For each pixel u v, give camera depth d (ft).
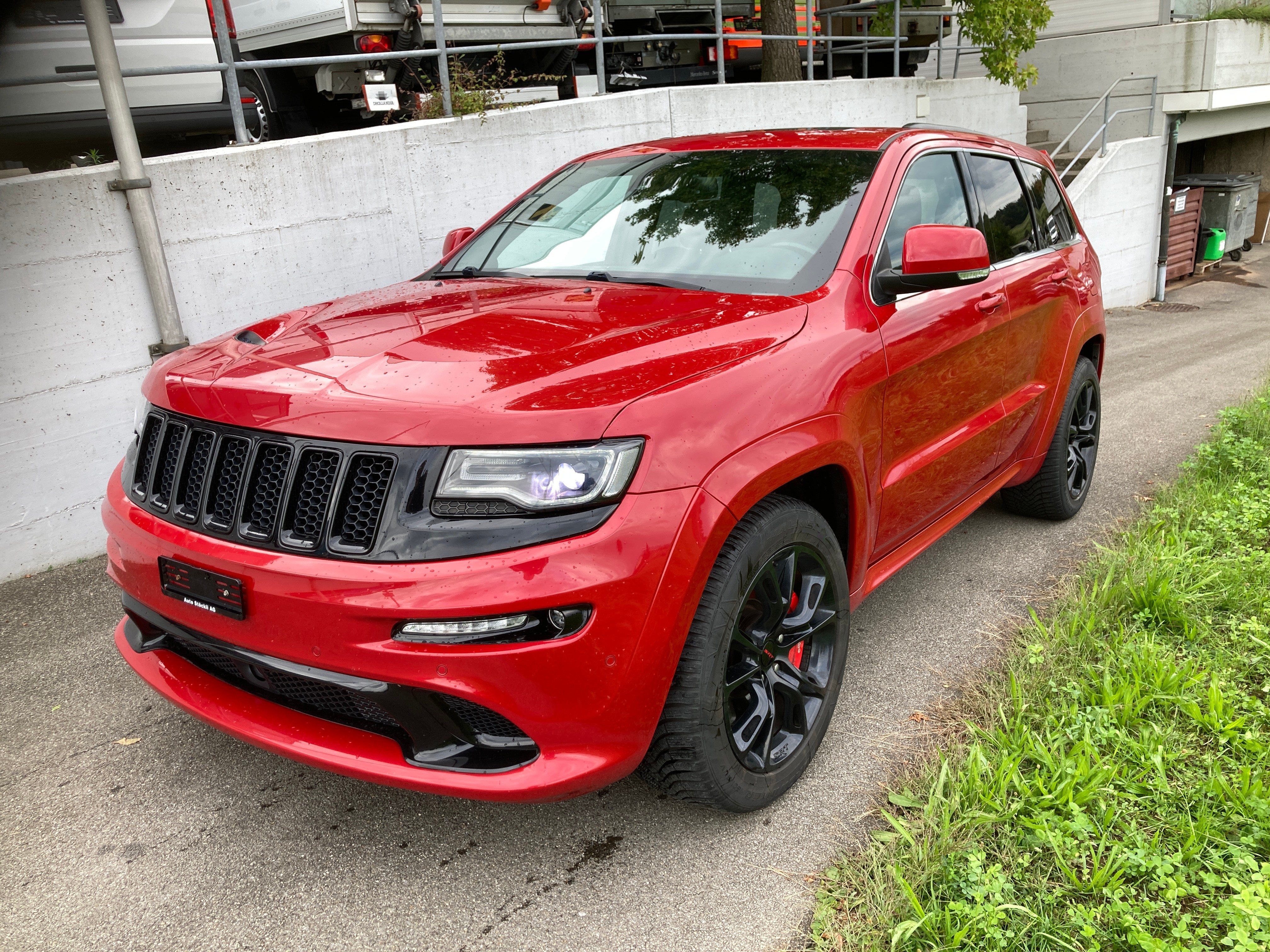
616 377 6.98
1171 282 51.88
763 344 7.93
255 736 7.20
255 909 7.29
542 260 10.75
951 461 10.83
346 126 25.96
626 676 6.60
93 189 14.70
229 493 7.12
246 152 16.94
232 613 6.88
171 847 8.03
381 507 6.45
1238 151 64.80
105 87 14.61
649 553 6.57
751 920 7.07
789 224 9.85
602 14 27.50
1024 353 12.64
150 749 9.53
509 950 6.83
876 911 6.91
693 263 9.78
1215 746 8.78
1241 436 18.78
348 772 6.84
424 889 7.47
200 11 18.92
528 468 6.40
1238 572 12.00
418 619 6.24
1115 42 49.14
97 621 12.67
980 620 11.89
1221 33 46.19
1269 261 58.49
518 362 7.13
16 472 14.33
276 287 17.78
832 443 8.09
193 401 7.47
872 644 11.35
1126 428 21.36
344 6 21.26
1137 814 7.89
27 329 14.28
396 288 10.52
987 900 6.93
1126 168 43.06
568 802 8.52
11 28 16.40
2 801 8.70
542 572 6.29
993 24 36.40
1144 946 6.37
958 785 8.10
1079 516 15.74
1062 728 8.88
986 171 12.73
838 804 8.39
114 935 7.05
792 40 30.99
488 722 6.73
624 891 7.40
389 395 6.75
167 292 15.53
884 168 10.32
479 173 21.09
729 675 7.59
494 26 24.47
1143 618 11.10
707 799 7.63
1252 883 7.00
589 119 23.57
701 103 26.86
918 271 8.99
